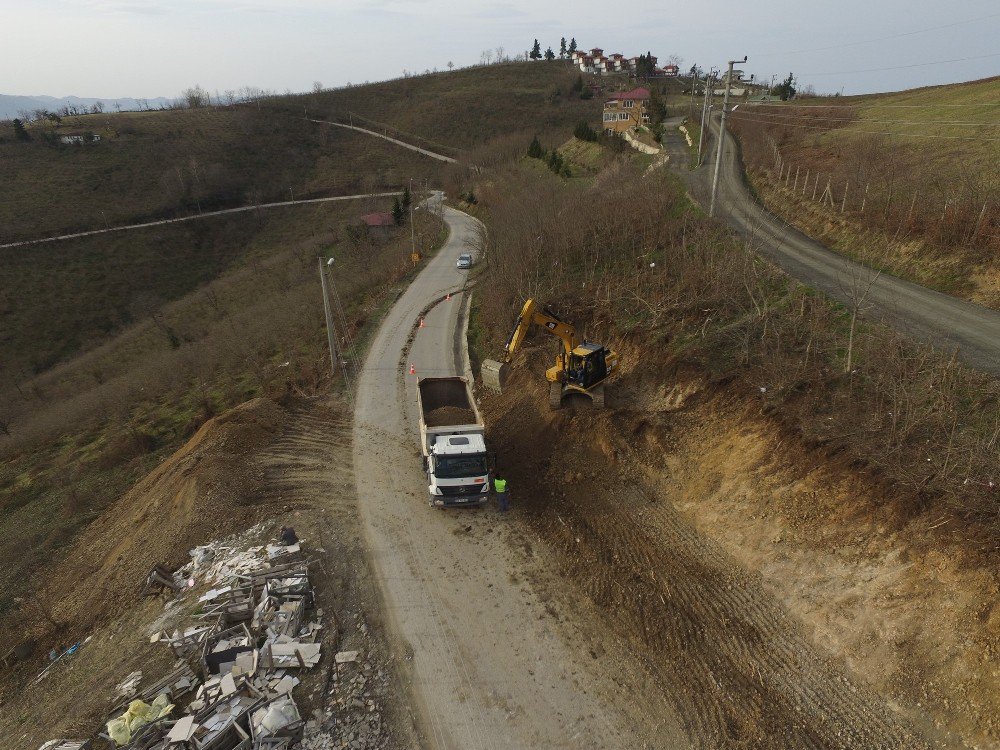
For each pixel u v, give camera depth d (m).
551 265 32.91
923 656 10.82
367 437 22.55
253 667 11.92
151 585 15.32
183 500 18.67
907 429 13.82
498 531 16.70
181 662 12.30
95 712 11.64
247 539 16.70
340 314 36.78
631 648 12.59
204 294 60.62
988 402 14.61
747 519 15.11
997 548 10.88
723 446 17.30
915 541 12.04
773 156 42.34
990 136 30.83
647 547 15.57
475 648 12.79
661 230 31.36
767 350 19.00
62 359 52.66
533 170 65.62
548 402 22.11
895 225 25.25
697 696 11.41
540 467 19.62
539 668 12.24
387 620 13.61
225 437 21.55
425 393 21.48
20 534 20.36
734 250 25.59
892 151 34.06
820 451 14.76
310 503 18.39
